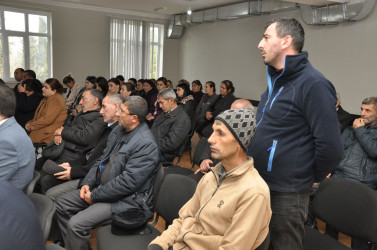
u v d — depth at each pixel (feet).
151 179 6.76
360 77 14.88
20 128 5.54
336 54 15.92
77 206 6.98
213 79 25.32
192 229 4.25
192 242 4.05
